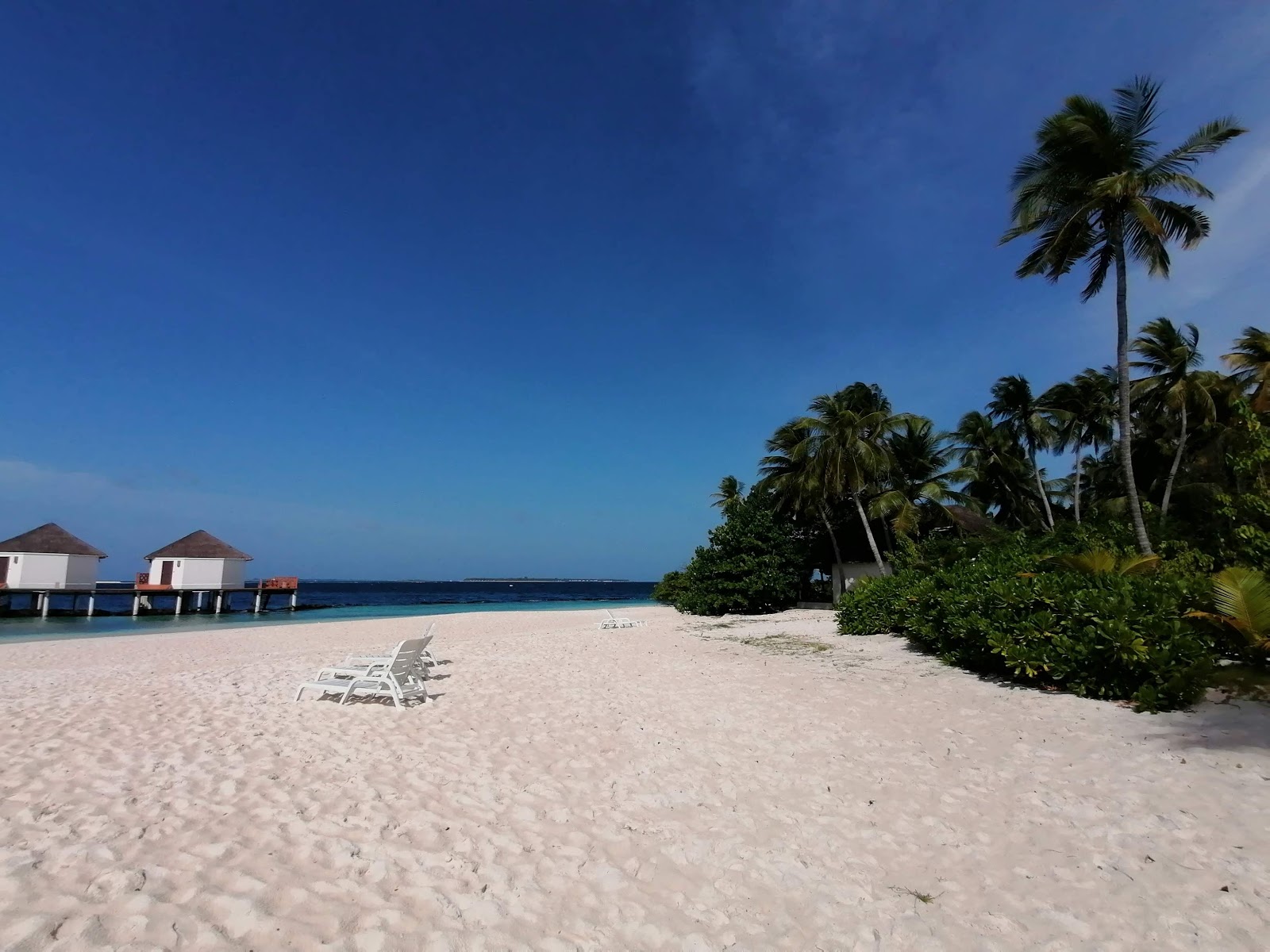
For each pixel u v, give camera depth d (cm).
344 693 859
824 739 681
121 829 427
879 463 2658
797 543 3062
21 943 293
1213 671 722
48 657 1574
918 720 748
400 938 317
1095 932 330
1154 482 2817
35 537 3831
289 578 4544
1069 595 884
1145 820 457
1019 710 773
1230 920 336
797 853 421
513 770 580
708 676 1075
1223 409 2444
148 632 2527
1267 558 926
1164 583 906
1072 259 1642
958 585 1166
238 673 1116
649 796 520
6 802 473
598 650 1504
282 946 305
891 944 324
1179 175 1467
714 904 361
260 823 446
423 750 636
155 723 728
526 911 347
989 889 376
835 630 1791
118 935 306
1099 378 2895
